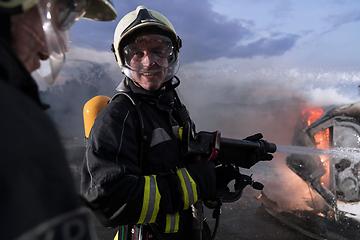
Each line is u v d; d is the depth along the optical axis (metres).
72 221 0.27
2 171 0.23
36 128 0.28
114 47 1.38
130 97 1.19
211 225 2.85
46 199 0.25
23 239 0.23
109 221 0.98
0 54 0.31
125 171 0.98
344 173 2.18
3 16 0.34
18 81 0.35
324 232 2.34
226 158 1.49
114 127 1.05
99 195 0.93
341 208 2.20
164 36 1.26
